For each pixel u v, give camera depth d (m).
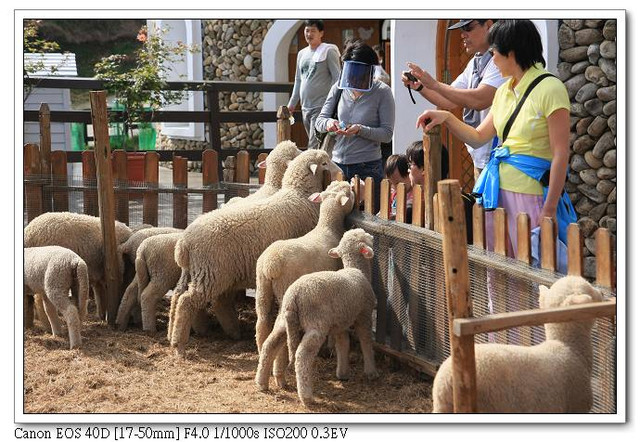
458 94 5.16
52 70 12.38
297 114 12.82
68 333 6.07
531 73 4.39
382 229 5.10
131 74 11.75
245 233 5.43
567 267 3.80
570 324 3.42
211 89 11.91
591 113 7.46
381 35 14.12
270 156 6.13
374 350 5.34
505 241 4.18
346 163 6.55
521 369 3.27
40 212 7.41
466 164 8.98
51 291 5.69
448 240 3.08
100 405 4.61
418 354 4.90
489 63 5.23
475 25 5.49
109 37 35.47
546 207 4.24
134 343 5.86
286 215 5.55
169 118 11.77
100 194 6.21
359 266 4.89
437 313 4.69
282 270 4.88
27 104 15.61
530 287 3.95
